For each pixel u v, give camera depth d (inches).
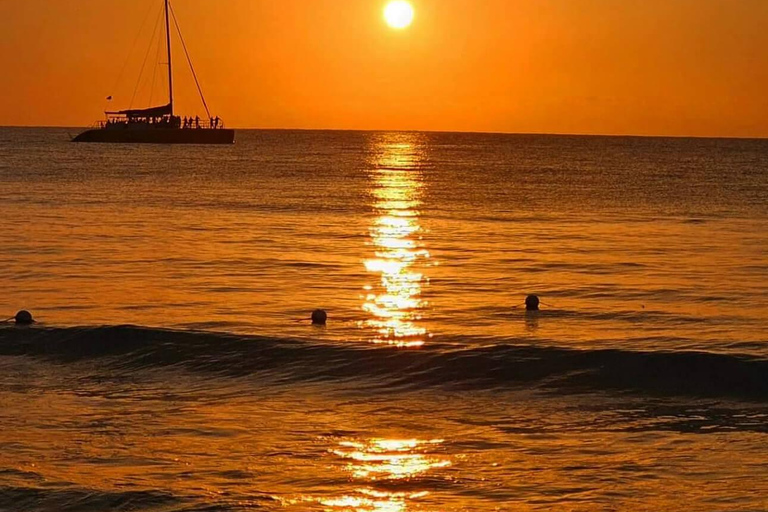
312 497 690.2
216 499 682.8
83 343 1223.5
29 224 2763.3
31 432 856.3
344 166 6761.8
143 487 706.2
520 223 2972.4
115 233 2573.8
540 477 732.7
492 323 1393.9
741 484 713.0
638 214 3284.9
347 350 1168.2
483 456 789.2
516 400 989.2
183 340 1213.7
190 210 3282.5
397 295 1646.2
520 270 1958.7
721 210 3442.4
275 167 6368.1
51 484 711.7
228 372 1113.4
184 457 783.7
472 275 1891.0
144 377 1092.5
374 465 764.0
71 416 913.5
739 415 928.9
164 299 1583.4
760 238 2561.5
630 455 790.5
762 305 1545.3
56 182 4557.1
